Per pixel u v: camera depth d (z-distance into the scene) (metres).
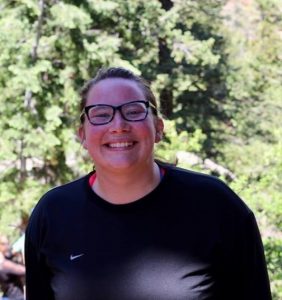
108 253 1.80
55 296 1.87
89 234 1.83
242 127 16.77
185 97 16.11
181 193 1.84
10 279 4.18
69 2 10.95
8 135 10.52
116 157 1.79
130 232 1.81
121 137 1.81
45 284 1.96
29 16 10.62
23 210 10.48
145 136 1.82
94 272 1.80
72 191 1.93
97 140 1.82
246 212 1.88
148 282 1.77
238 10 18.20
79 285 1.81
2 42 10.27
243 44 17.48
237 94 16.55
